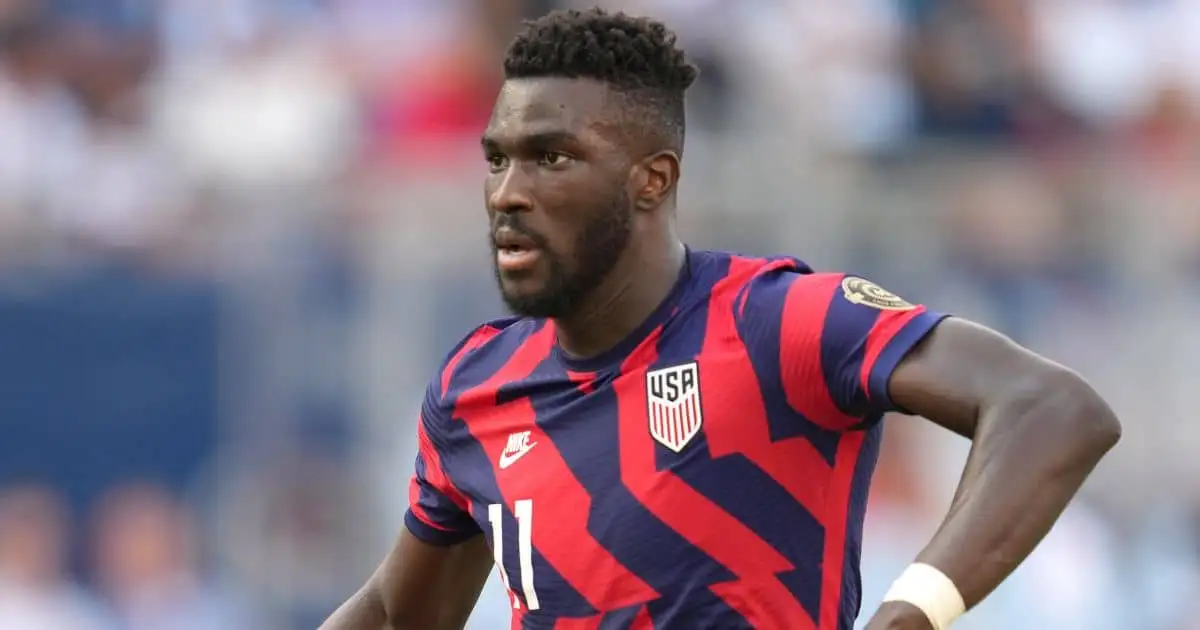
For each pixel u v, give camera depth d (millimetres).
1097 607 33438
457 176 34781
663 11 40312
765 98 39812
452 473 13562
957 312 34875
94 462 33344
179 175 38406
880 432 12586
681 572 12055
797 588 12039
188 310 33750
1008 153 37375
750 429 12047
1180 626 33781
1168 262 35469
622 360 12570
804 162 36031
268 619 33250
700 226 34969
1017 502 10797
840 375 11758
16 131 39125
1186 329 35062
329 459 33500
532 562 12602
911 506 33062
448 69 40844
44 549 33125
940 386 11359
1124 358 34969
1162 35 43031
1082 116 41781
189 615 33125
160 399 33531
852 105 40125
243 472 33469
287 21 42344
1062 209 35812
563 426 12734
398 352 33812
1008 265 35219
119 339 33594
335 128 40625
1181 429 34656
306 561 33375
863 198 35312
